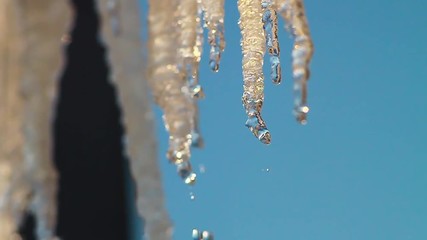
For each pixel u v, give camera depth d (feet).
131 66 2.49
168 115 3.29
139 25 2.53
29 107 2.47
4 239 2.44
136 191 2.47
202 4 5.06
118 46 2.49
